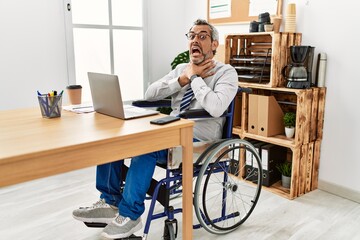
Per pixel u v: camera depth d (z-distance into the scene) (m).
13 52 2.50
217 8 3.01
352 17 2.09
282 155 2.51
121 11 3.07
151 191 1.60
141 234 1.82
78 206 2.12
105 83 1.42
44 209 2.08
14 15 2.47
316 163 2.37
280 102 2.56
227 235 1.83
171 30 3.42
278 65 2.26
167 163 1.57
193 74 1.80
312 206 2.15
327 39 2.23
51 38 2.68
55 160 1.06
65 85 2.81
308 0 2.29
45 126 1.30
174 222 1.62
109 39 3.05
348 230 1.86
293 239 1.78
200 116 1.60
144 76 3.32
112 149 1.19
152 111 1.58
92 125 1.33
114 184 1.74
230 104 1.76
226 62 2.62
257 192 1.95
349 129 2.20
